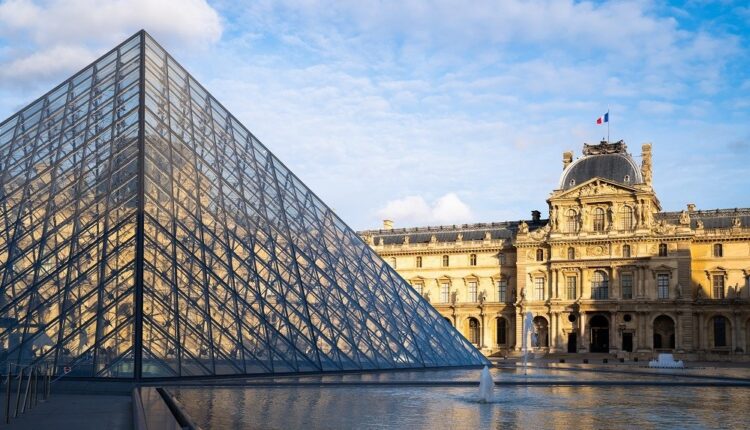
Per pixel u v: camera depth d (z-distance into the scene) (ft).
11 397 166.91
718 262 577.84
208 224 211.82
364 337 234.38
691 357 561.02
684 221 572.92
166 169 210.18
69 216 195.52
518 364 396.37
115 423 123.54
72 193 199.52
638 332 578.25
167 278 189.37
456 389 189.67
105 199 197.36
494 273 640.58
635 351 574.56
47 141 215.10
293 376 202.69
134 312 180.96
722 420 131.64
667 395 184.44
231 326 195.31
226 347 191.93
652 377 260.42
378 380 202.39
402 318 258.98
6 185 206.49
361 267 261.24
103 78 226.58
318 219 259.80
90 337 178.40
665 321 583.99
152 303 184.03
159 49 238.48
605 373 291.99
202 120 238.27
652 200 596.70
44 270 187.32
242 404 147.74
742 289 569.23
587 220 600.39
